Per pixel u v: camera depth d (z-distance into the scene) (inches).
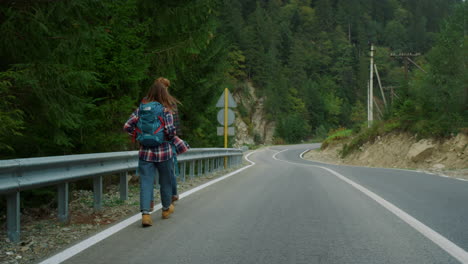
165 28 439.2
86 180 348.5
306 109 4023.1
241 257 142.8
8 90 222.4
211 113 756.6
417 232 179.5
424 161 853.2
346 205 253.6
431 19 6284.5
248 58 3725.4
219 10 484.7
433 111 903.7
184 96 577.3
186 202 267.0
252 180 420.5
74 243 163.8
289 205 254.1
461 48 810.8
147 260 139.9
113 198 293.6
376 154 1120.2
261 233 178.9
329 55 4943.4
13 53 238.1
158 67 432.8
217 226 193.8
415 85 917.2
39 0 231.1
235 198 284.8
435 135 864.9
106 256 144.9
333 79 4808.1
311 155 1966.0
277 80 3887.8
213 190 331.6
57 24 247.3
